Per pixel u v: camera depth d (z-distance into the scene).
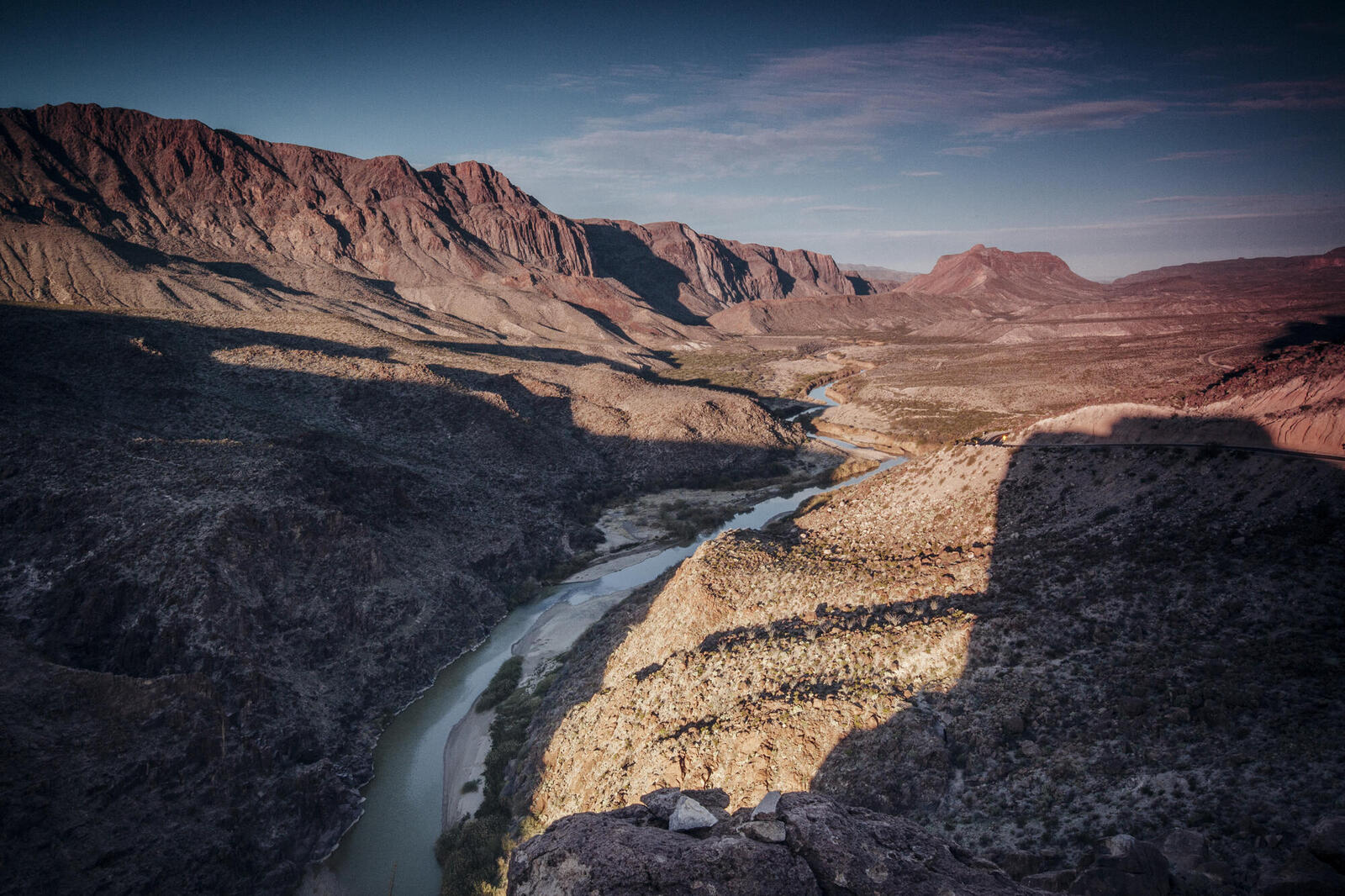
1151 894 13.88
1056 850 18.41
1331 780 17.09
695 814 11.75
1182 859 15.53
